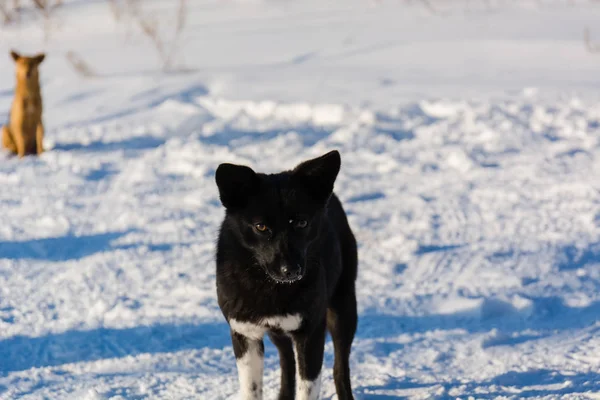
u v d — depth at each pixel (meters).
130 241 12.74
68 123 21.12
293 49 29.34
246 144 18.59
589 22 31.09
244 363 6.75
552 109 20.22
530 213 13.66
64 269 11.59
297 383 6.81
